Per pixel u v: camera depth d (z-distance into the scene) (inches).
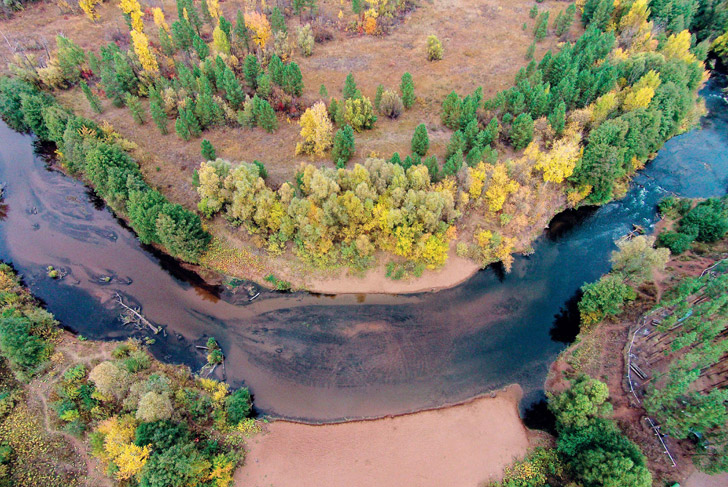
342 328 3016.7
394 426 2593.5
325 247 3065.9
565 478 2316.7
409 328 3019.2
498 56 5032.0
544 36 5236.2
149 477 2048.5
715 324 2327.8
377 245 3235.7
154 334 2979.8
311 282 3196.4
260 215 3068.4
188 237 3068.4
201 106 3932.1
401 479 2393.0
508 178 3267.7
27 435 2372.0
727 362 2578.7
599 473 2092.8
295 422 2608.3
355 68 4849.9
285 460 2450.8
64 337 2896.2
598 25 5147.6
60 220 3646.7
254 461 2439.7
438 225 3021.7
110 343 2898.6
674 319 2564.0
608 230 3595.0
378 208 2955.2
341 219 2992.1
